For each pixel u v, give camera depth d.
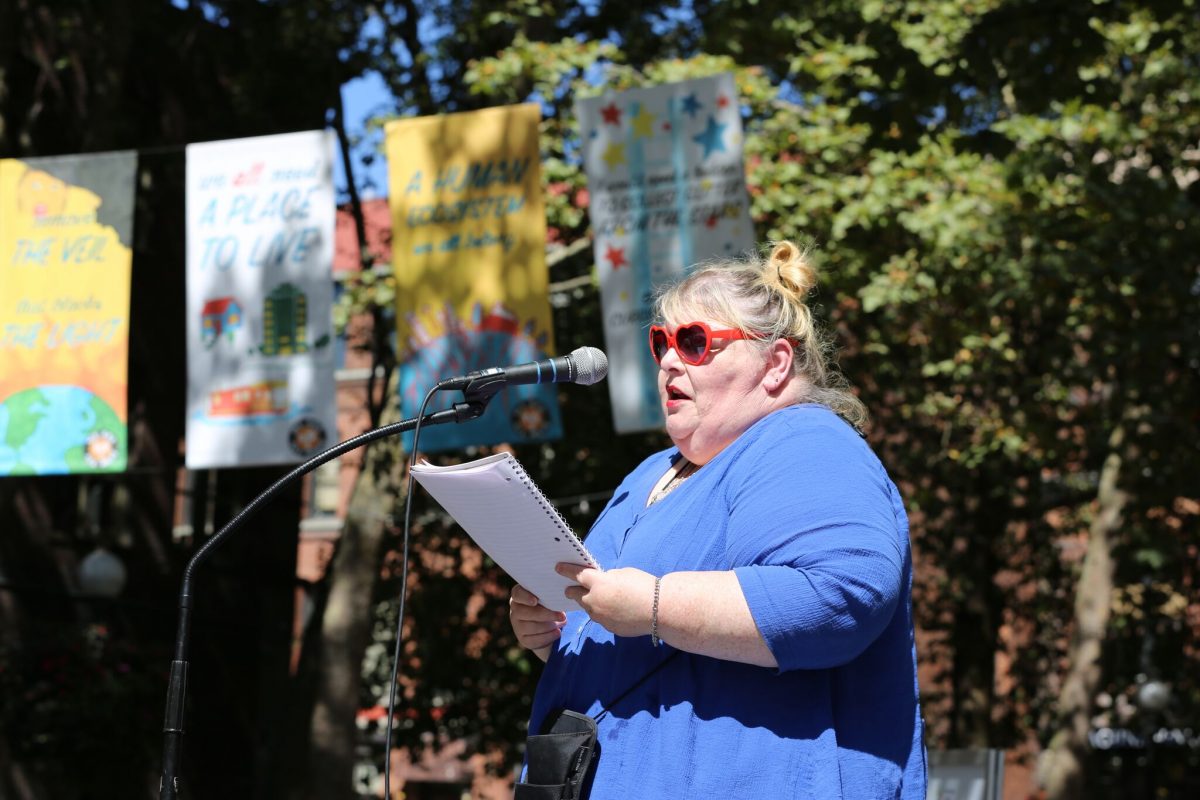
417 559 19.77
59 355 10.66
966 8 13.31
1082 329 18.16
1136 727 22.55
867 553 2.72
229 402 10.62
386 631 20.22
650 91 11.40
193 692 21.45
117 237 10.69
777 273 3.26
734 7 15.57
